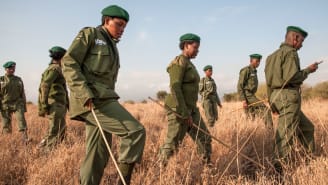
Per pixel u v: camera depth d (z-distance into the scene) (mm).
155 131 8430
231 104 15625
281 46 5184
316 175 3902
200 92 10898
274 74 5109
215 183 4328
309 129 5258
